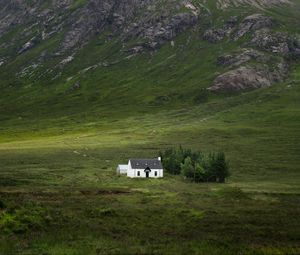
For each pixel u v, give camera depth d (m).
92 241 47.34
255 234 52.53
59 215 60.34
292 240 49.97
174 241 48.22
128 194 91.75
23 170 131.75
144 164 134.62
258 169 142.00
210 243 47.50
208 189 105.25
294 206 77.56
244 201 83.12
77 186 106.38
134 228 54.47
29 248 44.25
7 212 57.09
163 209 69.88
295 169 141.25
